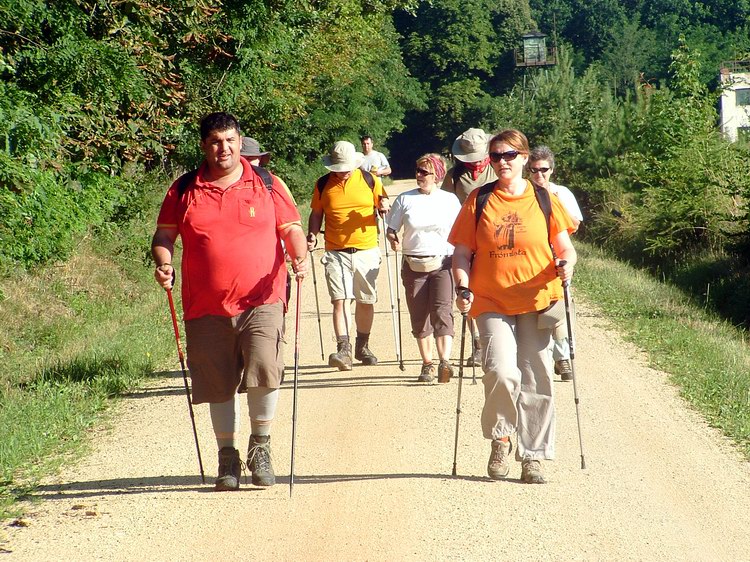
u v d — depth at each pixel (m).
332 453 13.48
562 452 13.39
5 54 20.28
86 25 21.89
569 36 194.00
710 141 40.97
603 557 9.66
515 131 11.70
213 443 14.14
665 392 16.88
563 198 17.53
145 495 11.73
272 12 33.25
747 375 18.23
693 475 12.32
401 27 157.50
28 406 15.94
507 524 10.57
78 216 22.59
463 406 15.91
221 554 9.81
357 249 19.02
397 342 20.27
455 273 11.78
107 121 22.27
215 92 31.66
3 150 18.11
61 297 26.02
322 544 10.04
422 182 17.75
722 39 184.75
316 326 24.38
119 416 15.99
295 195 69.31
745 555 9.71
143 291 29.61
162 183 37.09
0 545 10.10
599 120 53.81
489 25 158.12
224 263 11.42
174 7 25.05
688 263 36.69
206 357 11.62
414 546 9.96
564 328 17.30
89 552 9.90
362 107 73.38
